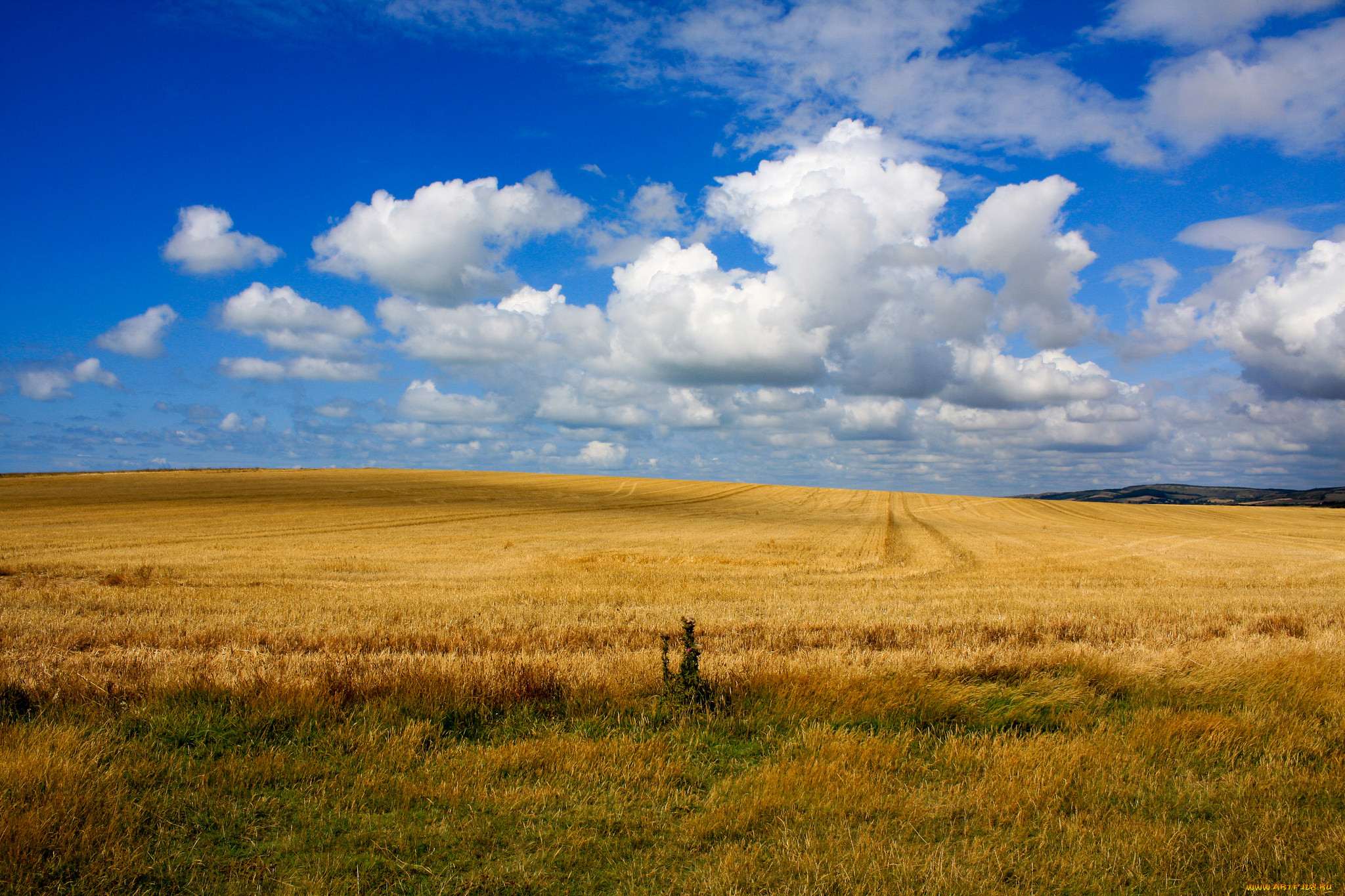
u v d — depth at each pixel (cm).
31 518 3725
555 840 438
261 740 579
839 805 476
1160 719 633
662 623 1230
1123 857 419
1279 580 2152
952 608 1482
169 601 1475
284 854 421
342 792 494
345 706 651
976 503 8050
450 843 432
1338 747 585
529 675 713
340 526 3659
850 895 379
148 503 4706
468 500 5853
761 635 1093
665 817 470
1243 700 720
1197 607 1502
